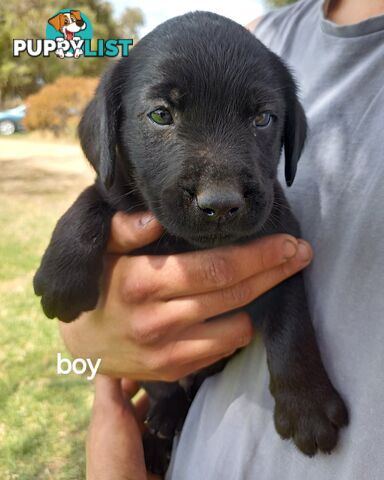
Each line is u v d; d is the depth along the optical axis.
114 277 0.26
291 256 0.23
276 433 0.22
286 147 0.26
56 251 0.27
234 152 0.22
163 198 0.23
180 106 0.23
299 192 0.25
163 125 0.23
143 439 0.32
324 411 0.20
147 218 0.25
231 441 0.23
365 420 0.18
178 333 0.25
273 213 0.25
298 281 0.24
